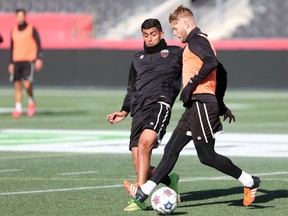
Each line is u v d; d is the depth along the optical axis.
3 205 25.03
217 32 115.25
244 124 59.88
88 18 115.38
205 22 116.69
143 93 25.23
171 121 62.75
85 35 114.38
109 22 121.12
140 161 24.56
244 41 101.12
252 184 24.59
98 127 56.97
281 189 28.72
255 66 100.81
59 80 107.31
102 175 32.56
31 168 34.81
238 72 101.44
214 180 31.25
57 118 64.56
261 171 34.03
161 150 42.84
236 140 47.97
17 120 62.34
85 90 104.31
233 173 24.50
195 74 23.69
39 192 27.84
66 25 114.75
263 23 116.38
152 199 23.33
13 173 33.12
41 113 69.88
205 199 26.55
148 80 25.34
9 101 86.00
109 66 105.44
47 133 52.16
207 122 23.94
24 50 63.78
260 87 100.81
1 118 64.25
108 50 105.44
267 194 27.59
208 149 24.22
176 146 24.31
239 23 116.81
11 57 64.19
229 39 113.75
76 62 106.56
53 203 25.45
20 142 46.56
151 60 25.61
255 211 24.12
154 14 119.38
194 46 23.81
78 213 23.61
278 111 72.75
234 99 88.62
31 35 63.62
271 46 100.25
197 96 23.95
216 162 24.31
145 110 25.11
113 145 45.06
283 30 115.50
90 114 68.75
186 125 24.23
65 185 29.64
